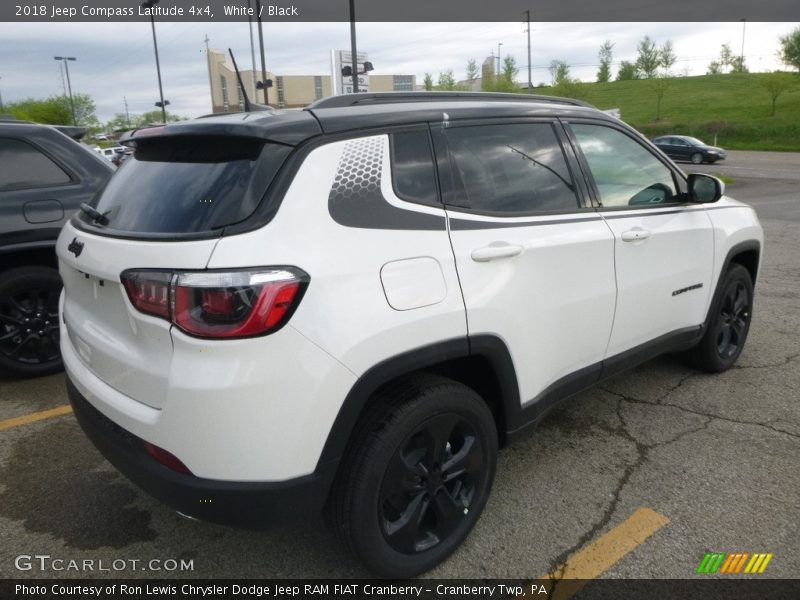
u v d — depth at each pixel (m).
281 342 1.90
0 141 4.17
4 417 3.83
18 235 4.08
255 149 2.09
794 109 57.78
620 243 3.05
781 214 12.96
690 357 4.23
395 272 2.14
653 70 95.19
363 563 2.24
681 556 2.51
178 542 2.67
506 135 2.74
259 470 1.94
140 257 2.00
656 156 3.51
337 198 2.10
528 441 3.44
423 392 2.23
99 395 2.25
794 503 2.83
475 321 2.35
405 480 2.24
